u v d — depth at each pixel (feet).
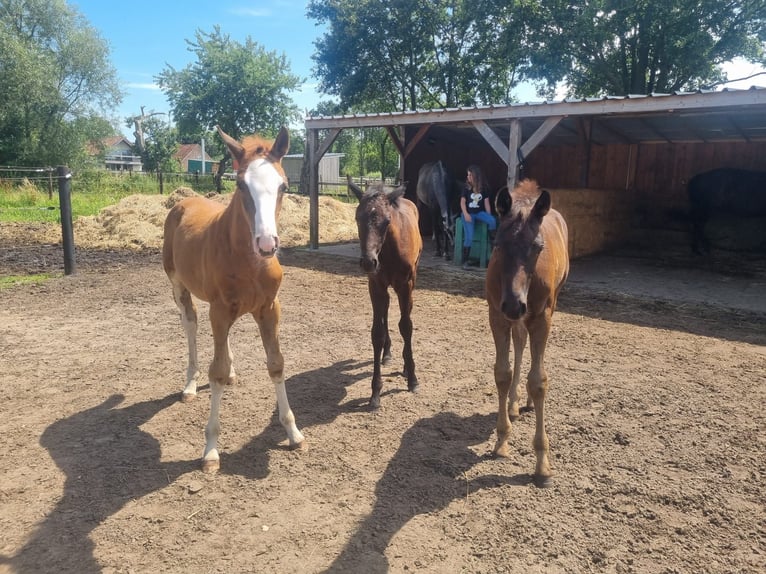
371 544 8.86
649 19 68.44
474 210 32.89
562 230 13.75
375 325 14.33
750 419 13.50
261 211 9.62
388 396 15.10
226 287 11.06
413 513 9.71
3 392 15.06
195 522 9.42
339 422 13.46
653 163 45.96
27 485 10.50
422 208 50.03
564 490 10.41
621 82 77.61
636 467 11.23
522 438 12.59
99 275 31.60
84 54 97.19
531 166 52.70
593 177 49.42
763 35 68.44
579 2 74.18
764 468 11.16
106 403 14.44
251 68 107.24
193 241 12.67
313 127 39.47
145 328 21.33
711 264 36.35
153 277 31.19
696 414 13.78
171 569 8.23
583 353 18.62
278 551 8.68
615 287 28.86
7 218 55.62
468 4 85.46
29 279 30.32
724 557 8.50
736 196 39.47
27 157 91.30
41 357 17.90
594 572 8.19
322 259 37.96
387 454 11.86
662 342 19.81
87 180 88.94
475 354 18.65
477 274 31.99
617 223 43.14
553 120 28.22
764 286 29.37
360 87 92.99
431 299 26.66
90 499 10.06
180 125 112.98
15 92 87.10
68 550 8.64
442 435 12.78
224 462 11.48
